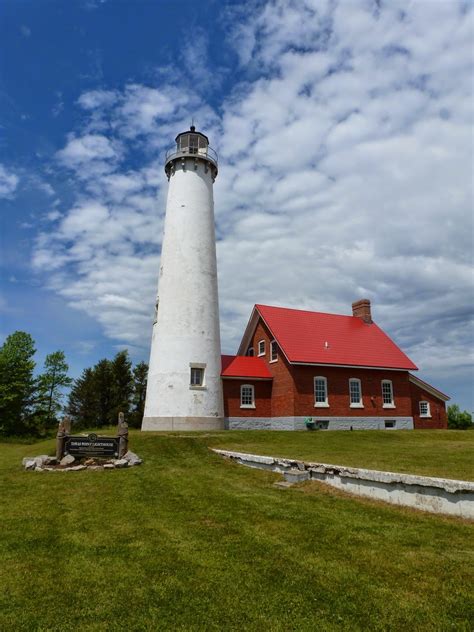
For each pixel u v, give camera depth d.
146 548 7.27
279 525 8.35
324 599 5.46
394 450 16.27
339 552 6.93
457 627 4.83
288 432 24.34
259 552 7.00
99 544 7.52
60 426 15.95
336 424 30.95
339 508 9.52
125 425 16.48
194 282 28.50
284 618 5.05
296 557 6.77
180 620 5.05
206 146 31.47
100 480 12.93
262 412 31.62
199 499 10.53
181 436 20.97
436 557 6.64
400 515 8.85
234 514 9.16
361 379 32.78
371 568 6.32
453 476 10.04
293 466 13.14
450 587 5.71
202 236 29.50
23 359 49.56
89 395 57.06
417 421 35.09
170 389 26.83
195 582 5.97
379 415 32.81
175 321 27.78
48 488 12.00
